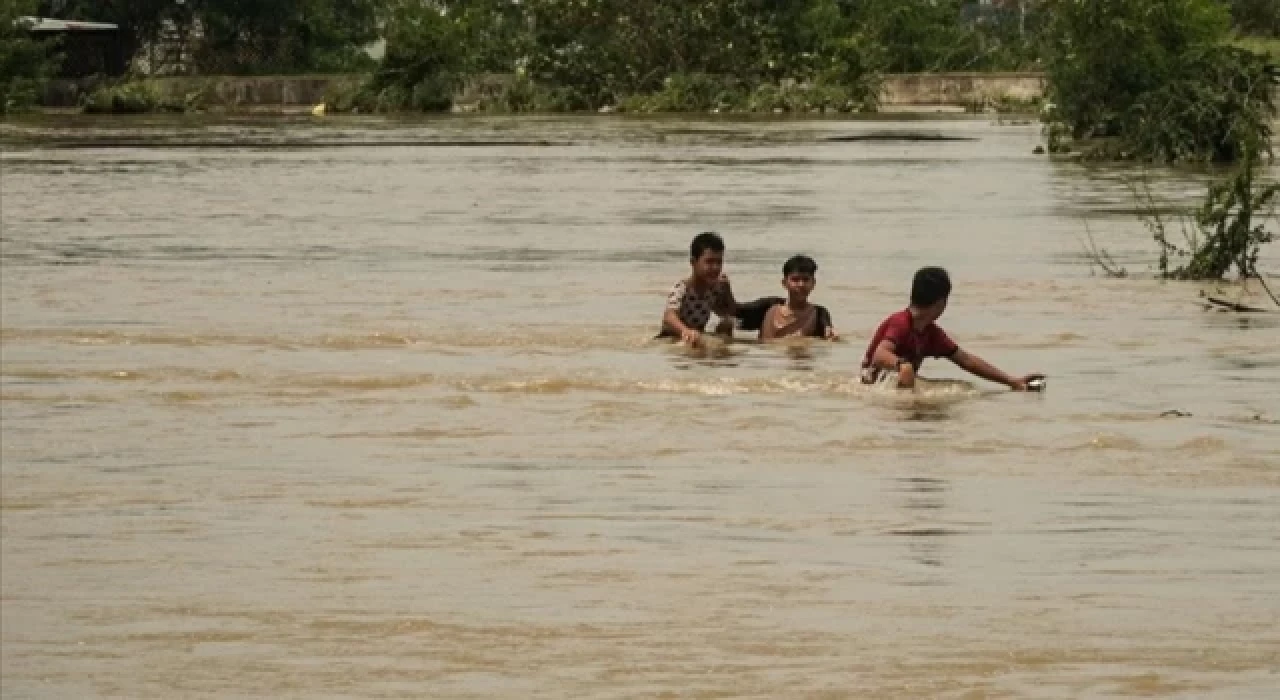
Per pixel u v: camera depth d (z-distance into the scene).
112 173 81.62
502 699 14.03
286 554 18.27
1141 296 38.19
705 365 29.77
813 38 156.00
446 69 154.50
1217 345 31.69
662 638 15.48
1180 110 85.44
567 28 154.25
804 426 24.69
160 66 173.88
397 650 15.22
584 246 49.38
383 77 154.38
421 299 38.09
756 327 32.94
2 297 38.53
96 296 38.75
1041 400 26.56
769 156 91.31
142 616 16.23
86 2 170.62
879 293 38.81
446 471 22.11
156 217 59.41
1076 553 18.09
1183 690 14.09
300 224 56.75
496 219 58.28
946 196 65.81
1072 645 15.18
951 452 23.00
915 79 150.25
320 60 176.75
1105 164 84.12
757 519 19.58
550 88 154.25
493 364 29.81
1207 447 23.17
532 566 17.77
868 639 15.37
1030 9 163.50
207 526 19.50
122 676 14.63
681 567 17.69
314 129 124.38
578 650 15.17
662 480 21.52
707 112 147.88
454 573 17.55
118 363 30.06
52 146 104.56
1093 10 91.94
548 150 98.31
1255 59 86.56
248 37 175.12
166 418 25.55
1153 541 18.59
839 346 31.80
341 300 37.97
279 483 21.50
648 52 153.88
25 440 24.14
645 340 32.34
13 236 52.97
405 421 25.22
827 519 19.56
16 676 14.65
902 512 19.88
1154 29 91.38
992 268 43.34
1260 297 38.09
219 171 83.12
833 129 119.44
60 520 19.83
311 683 14.43
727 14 152.12
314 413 25.83
